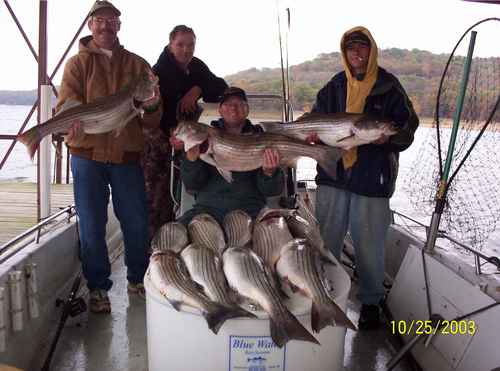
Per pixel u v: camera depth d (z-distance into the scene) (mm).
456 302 2482
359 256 3121
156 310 2125
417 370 2570
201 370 2055
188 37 3805
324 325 1939
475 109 3104
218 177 3057
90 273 3238
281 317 1896
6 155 6219
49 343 2842
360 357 2809
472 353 2221
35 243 2959
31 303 2586
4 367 1568
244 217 2664
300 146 2760
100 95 3137
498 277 2529
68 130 2857
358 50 2996
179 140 2660
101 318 3180
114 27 3104
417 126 3014
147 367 2633
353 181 3033
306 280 2039
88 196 3152
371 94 3029
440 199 2877
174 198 3619
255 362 2021
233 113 3049
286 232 2395
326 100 3303
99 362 2668
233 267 2029
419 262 2980
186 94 3861
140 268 3512
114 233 4848
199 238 2504
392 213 3982
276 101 4086
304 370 2070
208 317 1929
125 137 3205
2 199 6082
